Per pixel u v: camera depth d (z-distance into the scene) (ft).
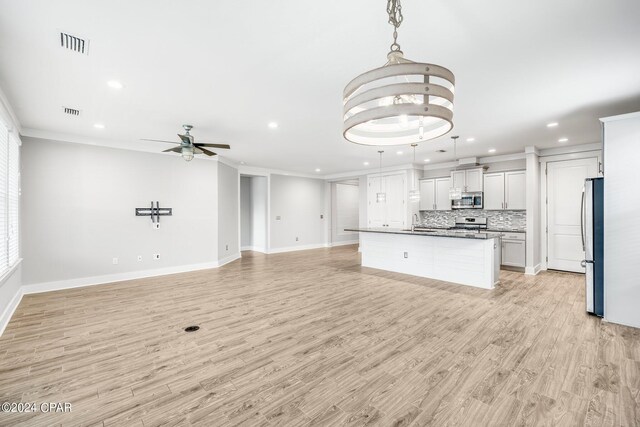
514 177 20.83
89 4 5.88
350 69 8.73
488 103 11.53
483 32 6.91
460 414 6.08
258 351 8.86
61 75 9.02
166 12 6.15
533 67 8.63
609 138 10.84
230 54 7.88
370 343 9.34
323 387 7.06
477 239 16.07
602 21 6.48
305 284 16.81
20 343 9.45
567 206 19.52
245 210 32.32
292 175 31.50
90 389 7.01
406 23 6.54
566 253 19.70
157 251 19.33
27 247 14.93
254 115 12.83
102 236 17.25
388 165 26.96
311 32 6.91
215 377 7.50
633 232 10.43
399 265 19.93
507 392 6.81
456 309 12.47
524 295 14.48
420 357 8.45
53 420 5.95
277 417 6.04
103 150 17.28
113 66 8.49
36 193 15.17
